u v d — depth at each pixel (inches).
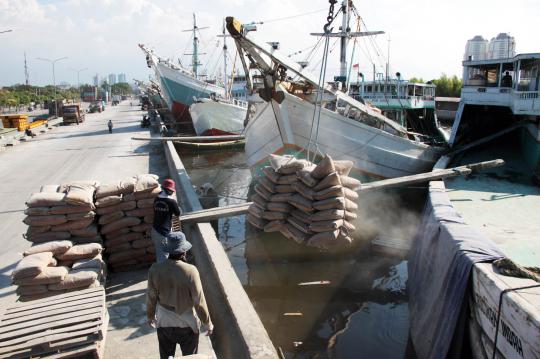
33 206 282.2
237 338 218.7
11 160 848.9
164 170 744.3
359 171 603.2
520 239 295.7
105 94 4628.4
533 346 152.3
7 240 382.9
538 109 474.6
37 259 244.1
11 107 2496.3
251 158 692.7
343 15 780.6
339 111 647.8
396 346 281.1
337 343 284.4
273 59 506.0
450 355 224.1
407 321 313.1
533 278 189.9
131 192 309.3
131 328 238.2
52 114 2102.6
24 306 207.5
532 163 521.0
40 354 180.7
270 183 383.6
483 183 476.1
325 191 343.0
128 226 309.9
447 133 1189.1
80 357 187.2
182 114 1528.1
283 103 560.7
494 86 638.5
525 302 165.3
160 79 1515.7
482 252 228.2
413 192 506.9
